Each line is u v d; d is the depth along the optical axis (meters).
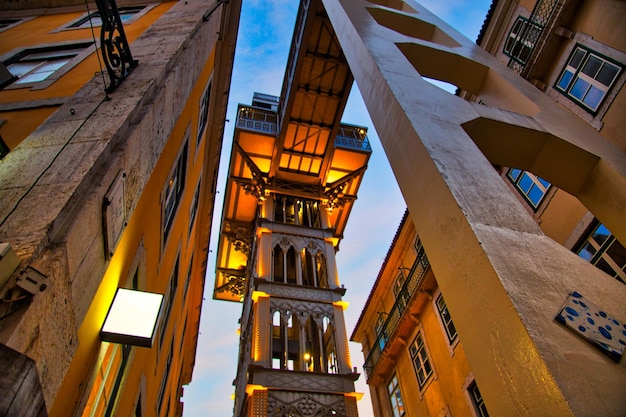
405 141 6.34
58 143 4.54
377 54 9.01
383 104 7.61
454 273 4.45
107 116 5.12
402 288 17.25
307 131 24.23
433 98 7.37
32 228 3.34
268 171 25.30
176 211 10.20
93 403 4.88
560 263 4.08
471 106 7.48
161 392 11.81
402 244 18.81
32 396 2.53
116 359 5.63
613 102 9.09
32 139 4.68
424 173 5.54
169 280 10.57
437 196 5.11
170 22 9.16
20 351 2.72
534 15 12.02
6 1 11.41
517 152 7.34
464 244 4.35
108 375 5.35
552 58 11.46
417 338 16.00
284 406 14.45
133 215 5.60
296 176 25.38
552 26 11.09
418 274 16.55
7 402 2.29
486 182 5.20
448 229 4.73
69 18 10.81
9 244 2.98
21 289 2.92
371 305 21.14
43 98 6.43
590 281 3.91
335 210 25.19
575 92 10.34
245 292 24.41
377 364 18.11
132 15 10.69
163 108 6.36
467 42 12.66
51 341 3.12
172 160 8.37
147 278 7.20
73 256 3.52
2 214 3.49
